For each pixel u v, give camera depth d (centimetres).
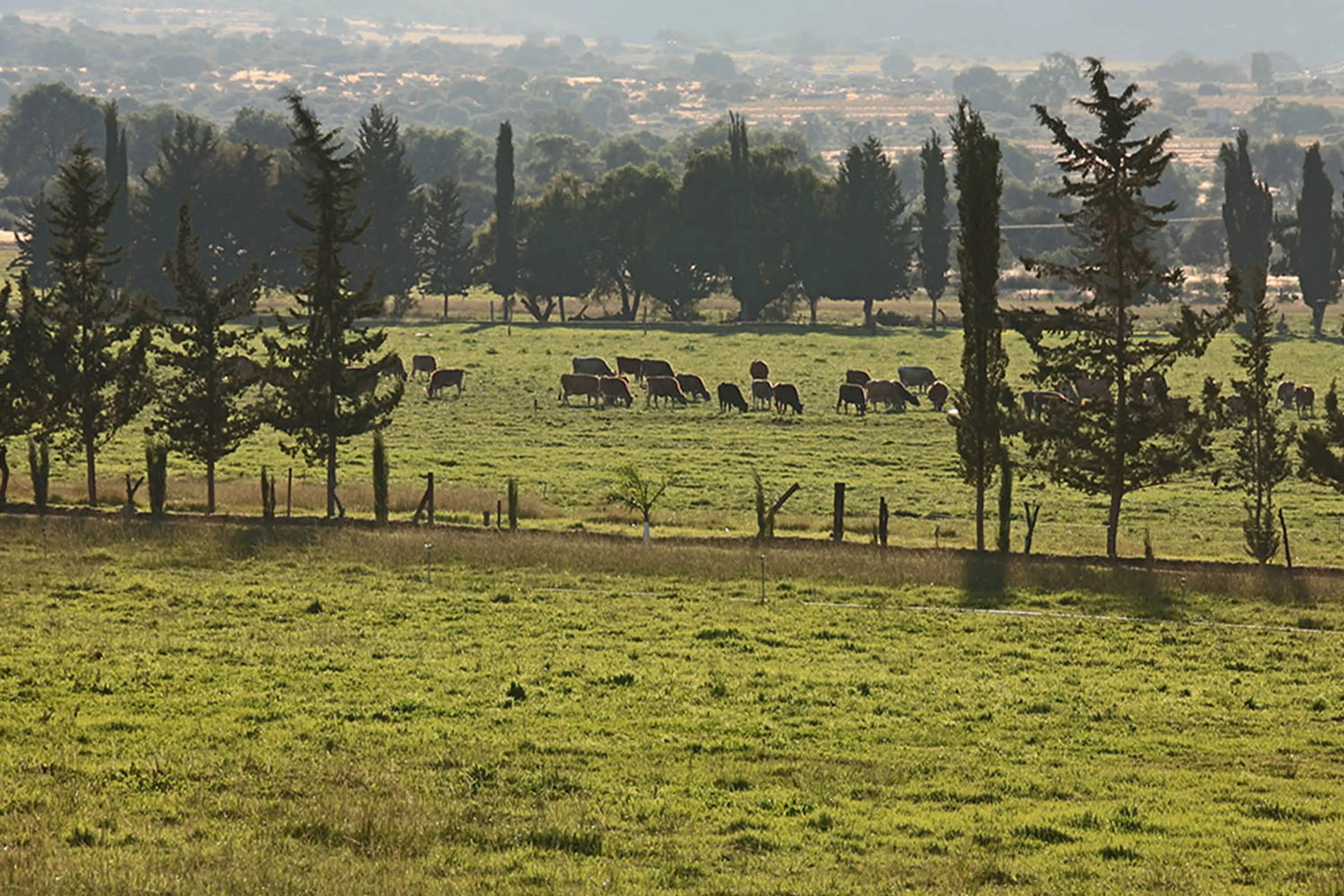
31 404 14950
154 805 6384
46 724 7662
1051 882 5750
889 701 8731
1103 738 8088
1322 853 6181
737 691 8862
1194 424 17338
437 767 7162
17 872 5372
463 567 12438
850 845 6206
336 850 5900
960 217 13750
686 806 6650
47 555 12469
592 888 5481
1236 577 12044
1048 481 19212
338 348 14925
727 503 16925
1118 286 14125
